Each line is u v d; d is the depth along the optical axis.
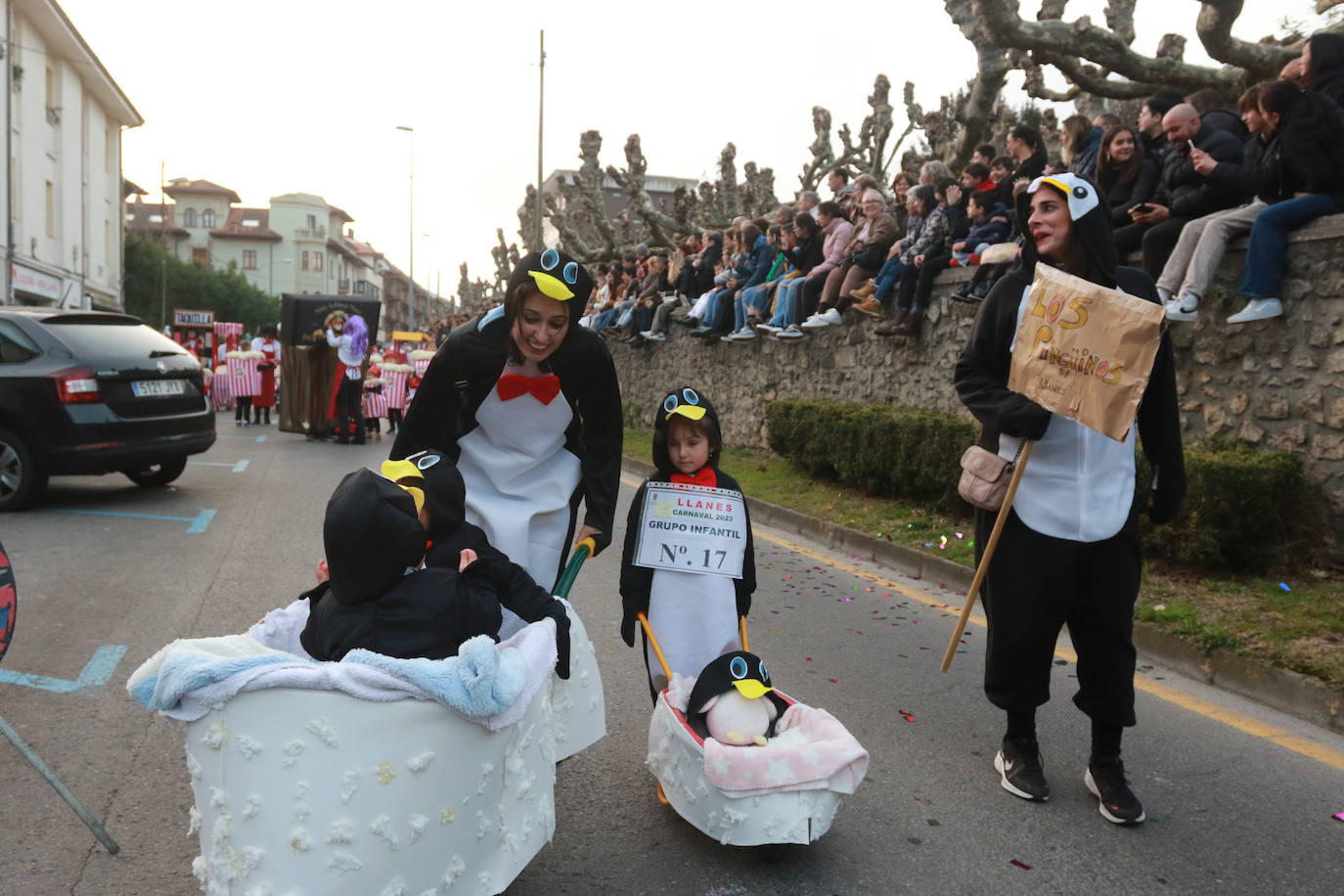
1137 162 7.42
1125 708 3.21
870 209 11.14
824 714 2.97
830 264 11.88
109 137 39.91
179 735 3.76
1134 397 2.90
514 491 3.06
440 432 3.05
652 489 3.37
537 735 2.37
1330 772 3.63
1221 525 5.61
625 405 19.80
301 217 91.56
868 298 10.62
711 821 2.84
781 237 13.46
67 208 33.88
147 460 8.73
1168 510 3.31
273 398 20.14
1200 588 5.50
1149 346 2.90
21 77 29.42
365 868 2.03
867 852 3.01
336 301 15.70
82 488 9.81
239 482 10.57
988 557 3.23
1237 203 6.65
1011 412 3.12
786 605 6.11
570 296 2.74
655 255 19.12
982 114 11.95
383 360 18.98
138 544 7.18
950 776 3.56
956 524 7.82
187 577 6.21
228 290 66.19
